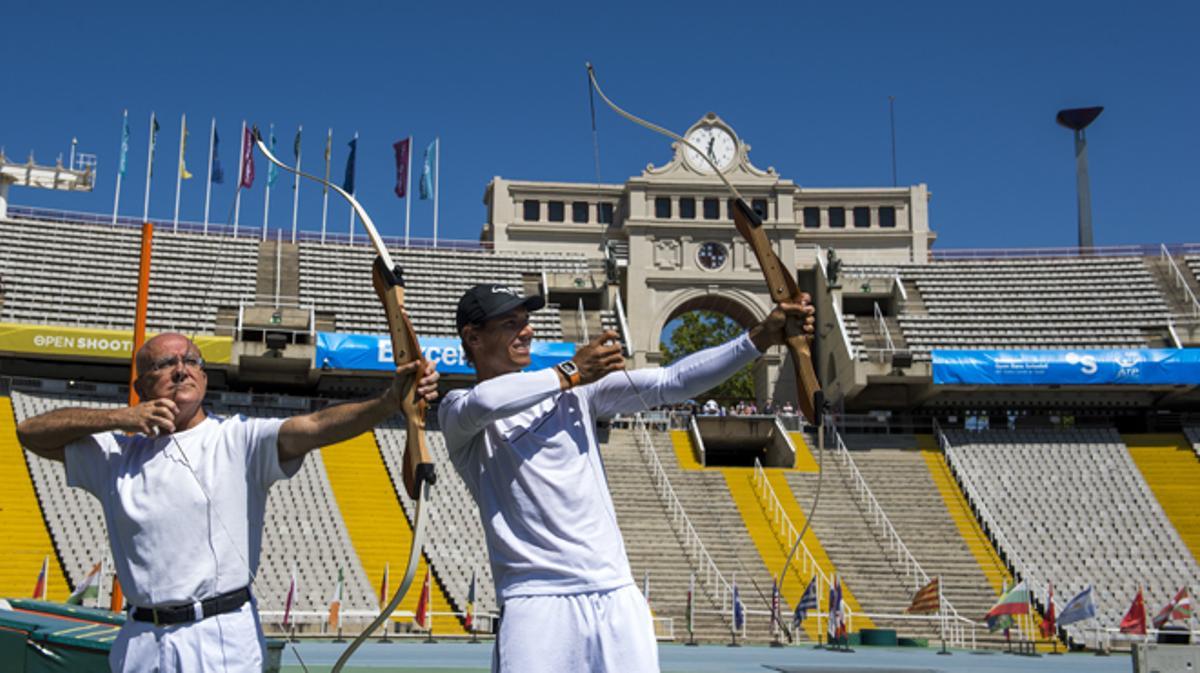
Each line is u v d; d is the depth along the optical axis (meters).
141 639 5.02
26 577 31.52
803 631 33.22
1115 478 43.41
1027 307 51.25
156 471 5.09
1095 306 51.03
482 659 23.70
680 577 35.78
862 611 35.03
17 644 9.90
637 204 52.94
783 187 53.19
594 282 51.88
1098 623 33.59
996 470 44.03
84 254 48.38
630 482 41.88
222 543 5.07
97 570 26.25
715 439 46.56
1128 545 39.38
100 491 5.21
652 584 35.19
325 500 37.97
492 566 5.04
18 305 44.66
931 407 49.94
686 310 54.94
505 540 4.91
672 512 39.97
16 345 40.97
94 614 11.41
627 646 4.74
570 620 4.74
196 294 47.97
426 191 54.00
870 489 42.78
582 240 54.56
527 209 55.06
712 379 5.12
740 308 53.12
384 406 4.84
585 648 4.74
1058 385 45.62
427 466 4.68
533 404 4.78
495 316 5.24
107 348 41.94
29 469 35.88
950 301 51.78
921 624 34.34
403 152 55.06
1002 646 32.91
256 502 5.21
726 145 54.03
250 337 46.28
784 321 5.07
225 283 49.12
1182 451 45.06
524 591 4.81
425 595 30.23
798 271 53.94
